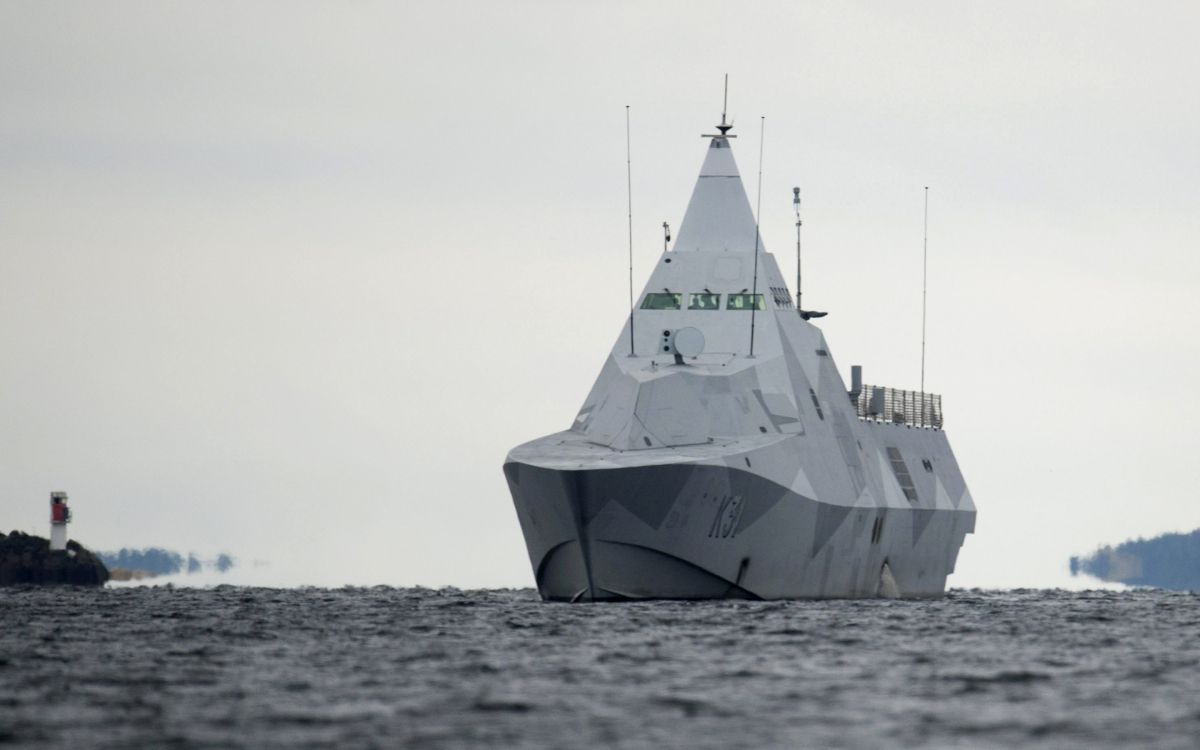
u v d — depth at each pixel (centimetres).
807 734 18025
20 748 17350
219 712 19200
